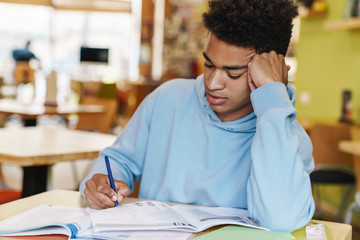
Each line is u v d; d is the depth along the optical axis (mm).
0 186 2479
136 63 10930
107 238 856
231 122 1179
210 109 1202
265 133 1026
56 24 11438
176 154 1247
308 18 4645
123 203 1129
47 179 2232
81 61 9703
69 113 4047
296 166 1013
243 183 1158
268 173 1003
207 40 1092
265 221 999
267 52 1089
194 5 8602
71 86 7230
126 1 10398
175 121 1271
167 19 8781
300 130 1155
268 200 991
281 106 1043
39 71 7820
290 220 982
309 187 1037
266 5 1058
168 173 1239
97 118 4363
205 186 1186
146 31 10000
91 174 1214
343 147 2848
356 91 4043
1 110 3918
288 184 996
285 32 1113
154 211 1028
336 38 4293
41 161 1837
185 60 8578
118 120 7625
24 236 872
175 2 8828
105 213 975
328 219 3791
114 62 11156
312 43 4602
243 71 1076
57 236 882
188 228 935
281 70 1102
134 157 1342
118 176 1240
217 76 1076
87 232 879
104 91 6410
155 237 878
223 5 1050
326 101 4414
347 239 1004
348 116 3979
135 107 6781
